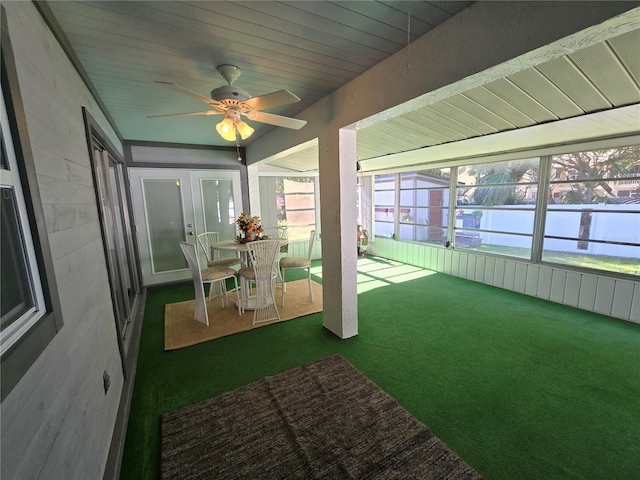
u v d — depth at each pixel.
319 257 6.68
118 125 3.44
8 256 0.84
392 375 2.25
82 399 1.24
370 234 6.66
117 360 2.01
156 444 1.69
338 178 2.64
